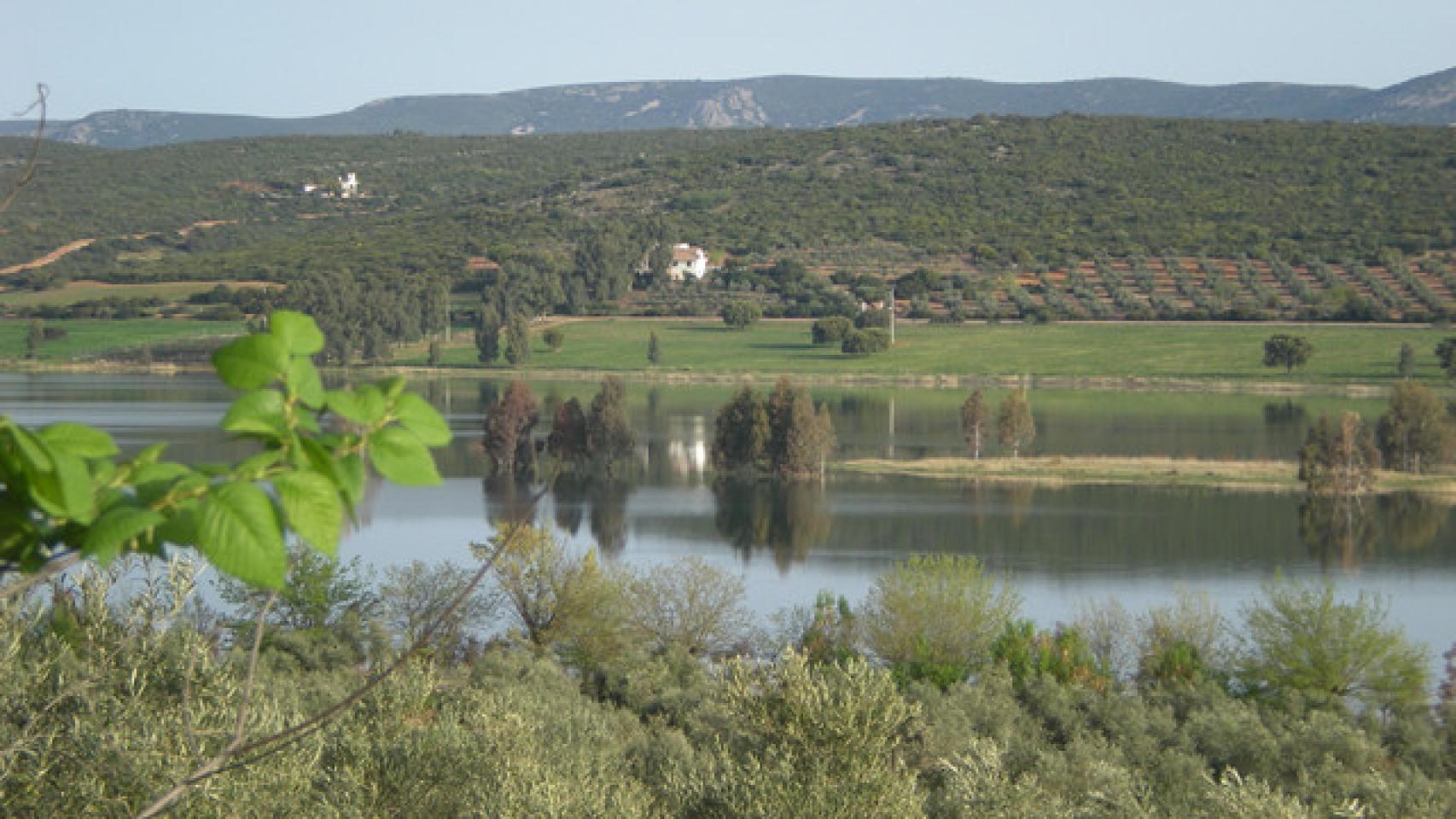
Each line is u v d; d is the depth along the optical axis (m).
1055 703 50.06
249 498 4.17
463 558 103.81
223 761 5.74
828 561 107.62
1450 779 48.34
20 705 12.84
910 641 61.81
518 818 17.77
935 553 110.00
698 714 41.34
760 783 18.64
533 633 65.62
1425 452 155.00
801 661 20.02
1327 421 140.00
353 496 4.41
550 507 135.38
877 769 19.00
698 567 69.06
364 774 18.41
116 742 12.71
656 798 23.77
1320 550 111.62
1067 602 91.62
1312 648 59.81
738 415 160.00
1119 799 27.36
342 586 55.53
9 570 4.51
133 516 3.97
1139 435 183.25
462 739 19.62
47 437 4.25
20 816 12.36
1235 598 93.19
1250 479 148.38
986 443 180.62
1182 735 44.59
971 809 22.38
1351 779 39.31
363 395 4.58
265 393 4.43
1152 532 118.62
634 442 168.12
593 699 56.53
